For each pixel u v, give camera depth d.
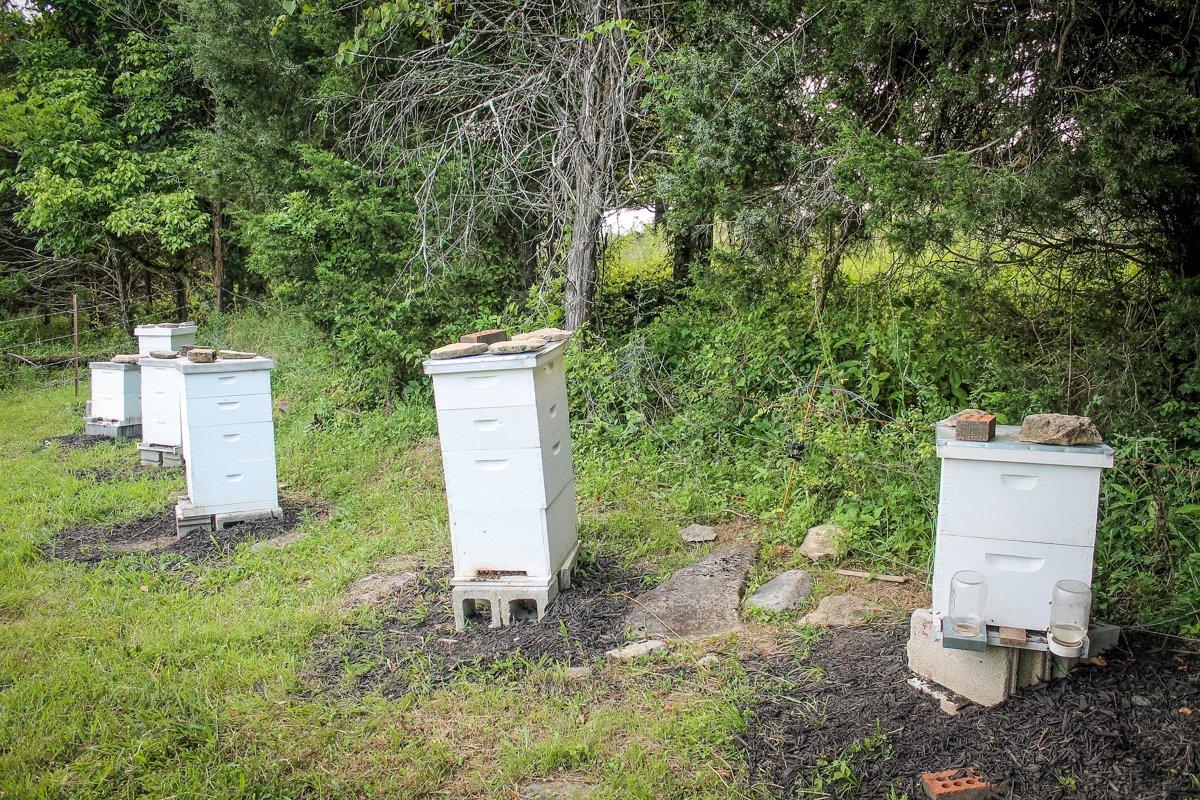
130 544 6.57
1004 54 5.21
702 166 6.71
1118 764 3.08
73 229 16.12
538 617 4.70
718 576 5.11
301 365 12.15
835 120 6.07
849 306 7.29
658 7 8.26
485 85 9.54
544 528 4.72
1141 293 6.12
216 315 16.03
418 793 3.31
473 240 9.49
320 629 4.84
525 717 3.78
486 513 4.74
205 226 16.23
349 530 6.59
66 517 7.23
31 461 9.42
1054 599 3.39
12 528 6.89
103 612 5.15
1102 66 5.28
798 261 6.94
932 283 6.97
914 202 5.18
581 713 3.78
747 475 6.58
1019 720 3.37
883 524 5.47
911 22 5.42
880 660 3.96
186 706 4.00
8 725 3.89
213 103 16.92
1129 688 3.47
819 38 6.29
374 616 4.91
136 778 3.48
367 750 3.62
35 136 15.79
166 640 4.64
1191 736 3.16
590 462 7.21
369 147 10.41
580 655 4.30
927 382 6.30
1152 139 4.48
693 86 6.73
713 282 7.16
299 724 3.81
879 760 3.23
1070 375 5.75
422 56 9.65
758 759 3.32
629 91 8.29
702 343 8.04
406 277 9.75
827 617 4.52
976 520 3.48
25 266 18.31
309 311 10.97
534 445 4.62
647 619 4.64
